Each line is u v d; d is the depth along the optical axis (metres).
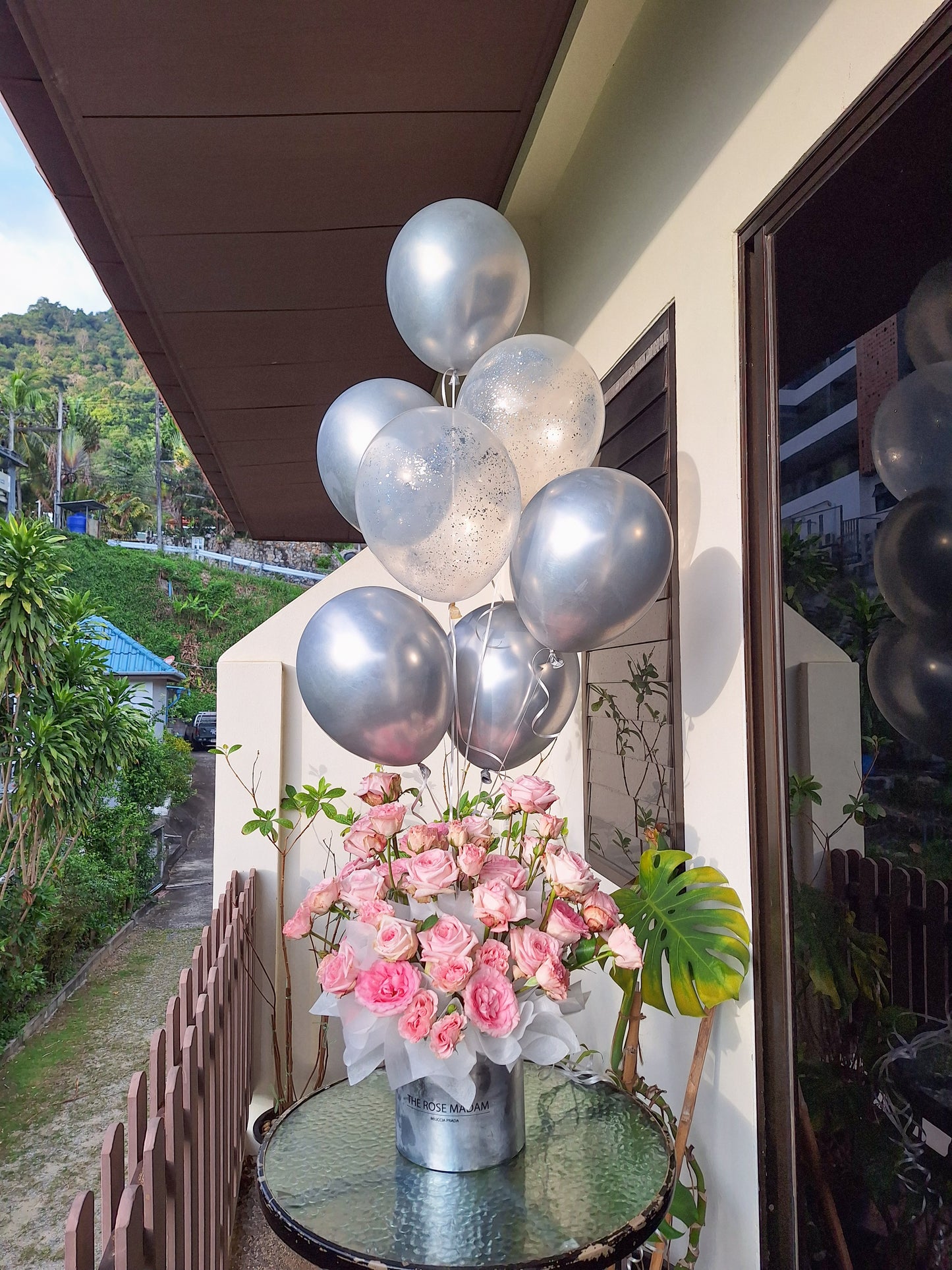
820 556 1.25
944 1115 0.95
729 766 1.52
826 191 1.24
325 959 1.33
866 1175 1.10
